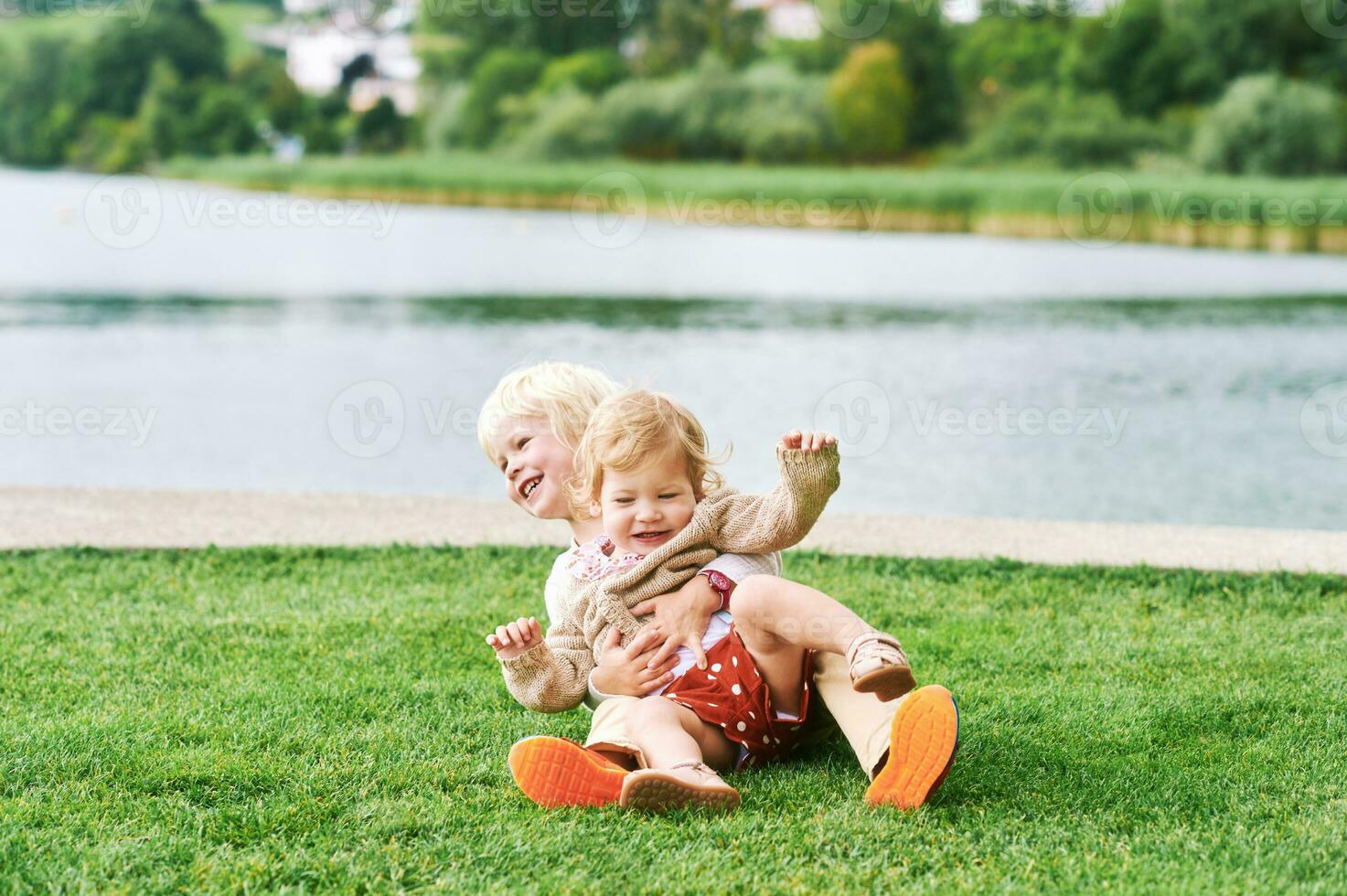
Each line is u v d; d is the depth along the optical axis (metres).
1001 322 11.02
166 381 8.49
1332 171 23.78
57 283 13.51
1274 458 6.55
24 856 1.96
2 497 4.75
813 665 2.28
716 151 28.47
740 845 2.00
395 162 28.58
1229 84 26.91
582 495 2.45
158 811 2.13
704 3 31.41
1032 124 27.58
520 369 2.81
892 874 1.91
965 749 2.44
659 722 2.18
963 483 6.07
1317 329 10.70
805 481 2.21
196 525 4.37
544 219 22.38
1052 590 3.65
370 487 6.02
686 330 10.41
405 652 3.08
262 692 2.76
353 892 1.87
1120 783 2.27
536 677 2.31
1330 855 1.97
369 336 10.15
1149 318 11.31
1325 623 3.34
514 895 1.86
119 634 3.21
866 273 14.75
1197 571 3.79
